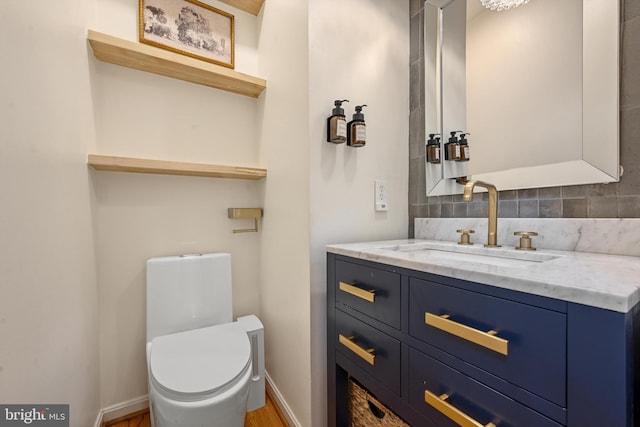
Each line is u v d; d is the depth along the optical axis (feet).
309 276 3.72
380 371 2.74
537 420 1.62
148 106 4.58
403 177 4.70
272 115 4.78
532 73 3.23
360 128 3.82
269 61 4.90
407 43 4.73
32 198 2.20
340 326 3.34
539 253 2.80
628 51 2.58
